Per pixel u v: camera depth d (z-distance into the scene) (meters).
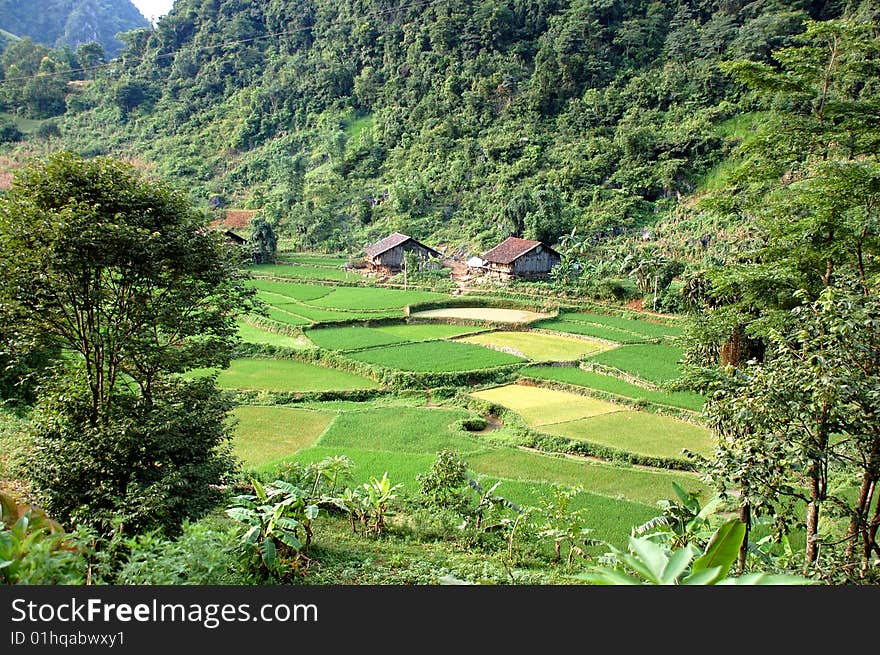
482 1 105.62
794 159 18.05
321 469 17.09
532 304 50.16
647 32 92.81
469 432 26.03
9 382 21.91
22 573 5.96
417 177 87.81
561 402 29.67
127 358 13.80
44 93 116.44
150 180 14.74
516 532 15.77
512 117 92.81
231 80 121.38
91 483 12.62
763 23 79.50
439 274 62.84
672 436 24.84
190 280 14.57
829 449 10.24
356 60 116.56
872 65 16.28
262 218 73.88
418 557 13.63
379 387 32.38
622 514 18.00
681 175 72.62
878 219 15.41
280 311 48.12
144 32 134.88
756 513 10.11
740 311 20.41
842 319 10.12
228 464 14.81
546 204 68.00
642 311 47.19
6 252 12.17
